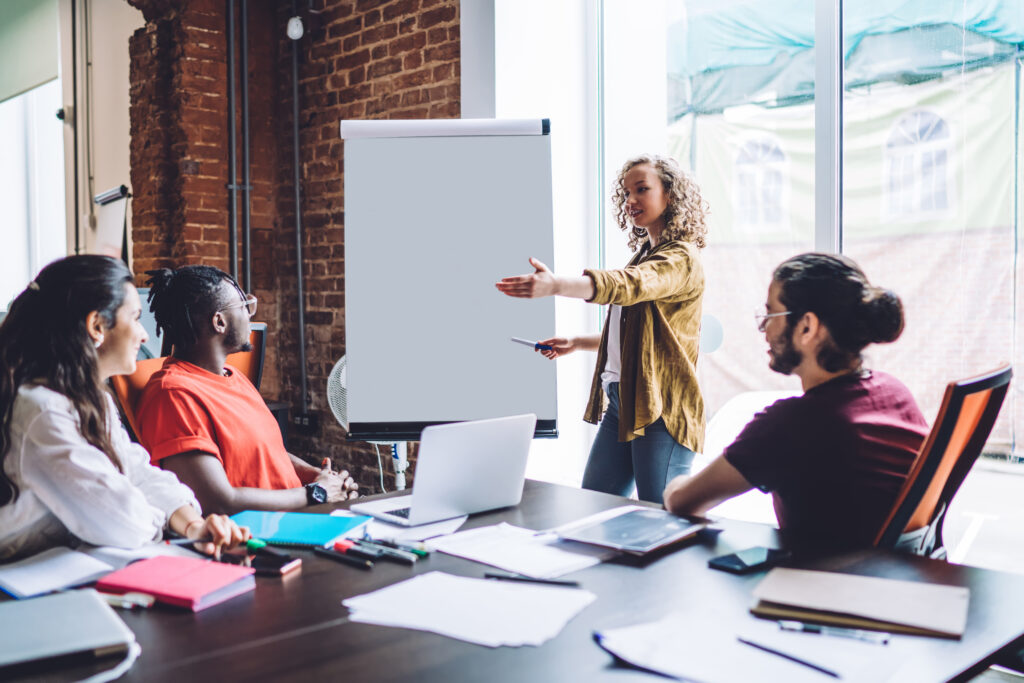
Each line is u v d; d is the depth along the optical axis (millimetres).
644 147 3379
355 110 3959
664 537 1453
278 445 2055
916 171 2584
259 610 1160
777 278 1493
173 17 4195
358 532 1540
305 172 4258
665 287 2270
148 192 4340
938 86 2529
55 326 1429
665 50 3273
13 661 932
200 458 1788
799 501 1486
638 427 2354
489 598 1196
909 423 1468
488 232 2748
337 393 2971
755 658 985
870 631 1061
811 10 2824
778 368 1518
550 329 2750
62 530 1459
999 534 2430
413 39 3643
